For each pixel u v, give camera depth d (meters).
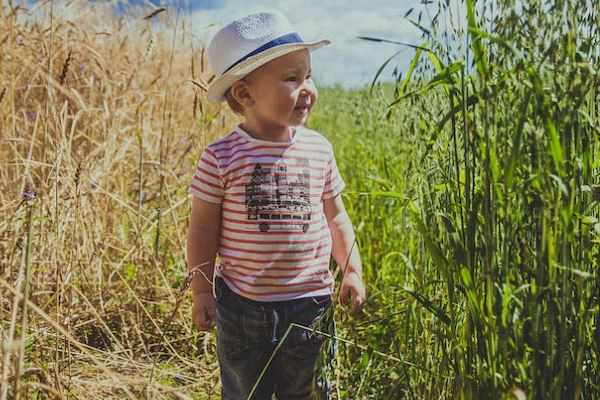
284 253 2.37
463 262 1.83
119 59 5.34
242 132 2.45
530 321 1.75
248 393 2.45
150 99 4.93
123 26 5.49
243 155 2.40
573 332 1.72
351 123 7.86
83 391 2.62
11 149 4.10
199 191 2.44
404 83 2.09
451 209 1.98
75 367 2.94
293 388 2.47
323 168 2.51
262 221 2.37
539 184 1.65
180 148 5.16
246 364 2.42
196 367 3.02
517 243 1.79
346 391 2.71
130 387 2.70
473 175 1.80
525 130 1.66
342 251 2.56
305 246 2.39
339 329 3.09
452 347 2.03
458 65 1.78
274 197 2.38
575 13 1.62
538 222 1.69
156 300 3.70
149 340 3.39
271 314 2.35
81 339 3.32
